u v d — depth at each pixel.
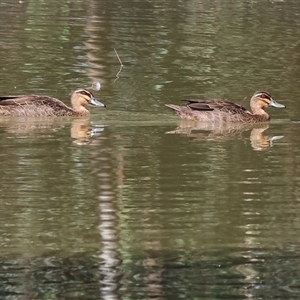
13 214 14.23
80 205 14.69
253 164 17.33
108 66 26.55
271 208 14.72
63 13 36.00
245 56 28.53
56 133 19.50
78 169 16.64
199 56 28.34
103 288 11.58
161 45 29.97
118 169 16.70
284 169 16.98
